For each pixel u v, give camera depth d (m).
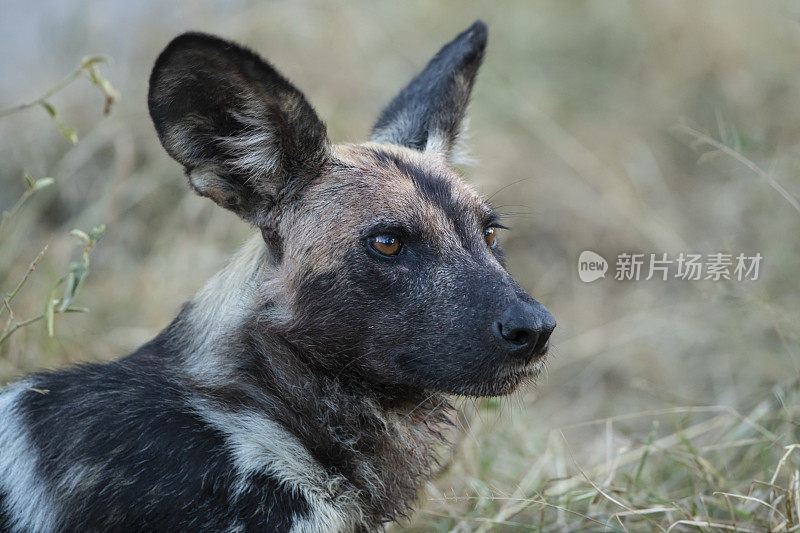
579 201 14.93
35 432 6.77
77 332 11.49
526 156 15.70
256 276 7.39
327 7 17.09
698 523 8.12
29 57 16.52
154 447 6.49
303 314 7.17
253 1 17.41
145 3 17.14
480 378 6.90
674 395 11.68
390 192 7.30
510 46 17.75
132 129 14.68
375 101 15.86
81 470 6.48
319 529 6.77
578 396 12.38
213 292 7.48
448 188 7.61
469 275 7.07
